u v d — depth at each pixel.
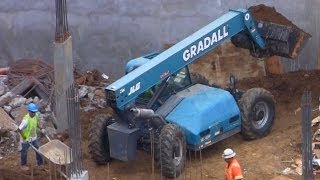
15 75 62.47
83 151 52.69
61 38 55.12
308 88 61.88
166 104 50.50
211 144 50.44
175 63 49.53
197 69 63.69
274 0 65.81
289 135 53.91
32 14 69.00
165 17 66.94
